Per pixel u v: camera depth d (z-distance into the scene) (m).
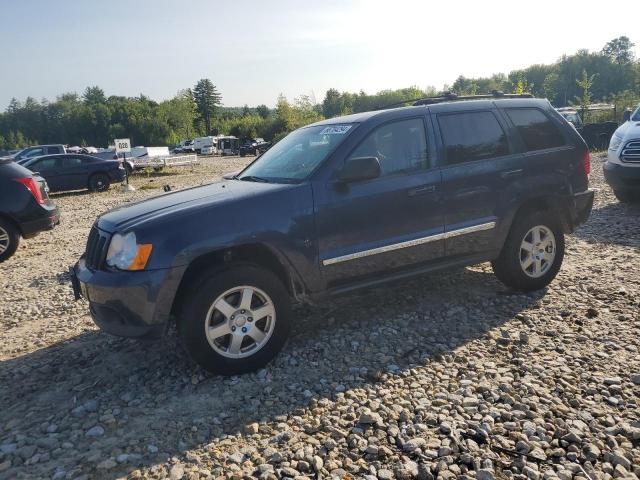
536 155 5.12
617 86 106.00
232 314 3.80
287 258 3.96
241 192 4.07
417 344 4.24
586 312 4.66
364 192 4.25
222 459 2.91
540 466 2.74
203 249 3.67
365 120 4.48
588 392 3.38
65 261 8.29
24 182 8.57
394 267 4.47
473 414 3.21
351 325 4.69
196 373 3.97
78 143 121.06
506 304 4.96
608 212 8.95
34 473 2.89
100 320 3.89
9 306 6.11
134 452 3.03
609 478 2.62
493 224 4.85
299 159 4.52
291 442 3.03
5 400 3.78
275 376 3.84
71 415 3.50
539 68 115.25
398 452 2.91
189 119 111.00
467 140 4.82
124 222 3.86
